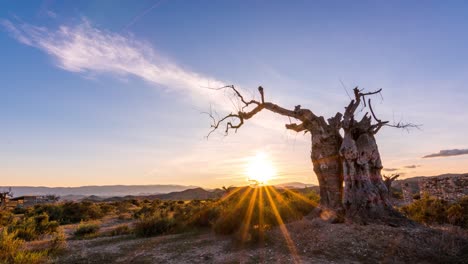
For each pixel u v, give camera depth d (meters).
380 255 10.23
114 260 10.52
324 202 16.39
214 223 16.20
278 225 14.61
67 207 35.56
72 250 12.55
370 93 16.52
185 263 9.76
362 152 15.46
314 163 17.25
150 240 14.33
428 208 18.28
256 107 18.53
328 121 17.42
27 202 69.88
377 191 15.16
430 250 10.64
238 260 9.76
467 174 29.97
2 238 11.77
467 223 15.13
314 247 10.98
